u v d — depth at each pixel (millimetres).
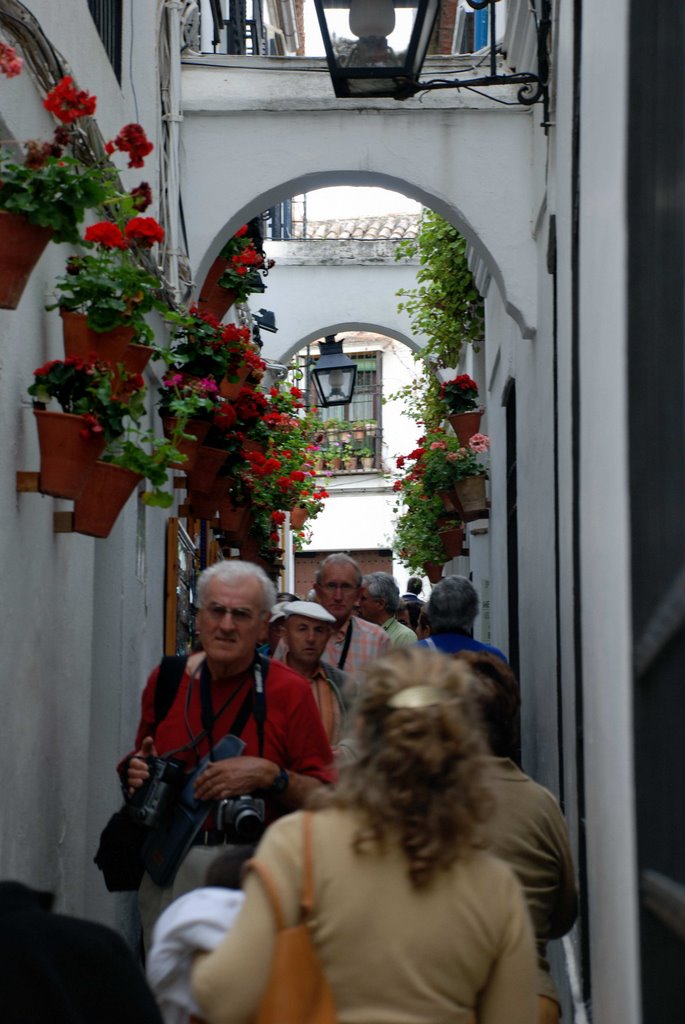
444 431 13516
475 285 12141
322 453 20516
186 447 7324
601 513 3303
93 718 6539
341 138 8188
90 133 5391
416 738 2412
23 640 4375
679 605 2000
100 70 6242
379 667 2516
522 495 8359
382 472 26062
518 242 7895
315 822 2471
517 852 3734
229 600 4023
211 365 7348
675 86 2115
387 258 16844
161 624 8055
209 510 8273
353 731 2514
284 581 21312
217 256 8625
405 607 11648
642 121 2518
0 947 2211
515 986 2471
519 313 7727
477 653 3967
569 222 4641
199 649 5336
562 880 3881
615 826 3080
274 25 19016
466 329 12617
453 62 8141
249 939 2400
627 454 2715
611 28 3094
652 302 2391
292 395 14219
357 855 2426
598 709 3490
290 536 23312
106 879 4172
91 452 4238
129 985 2252
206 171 8305
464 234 8219
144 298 4539
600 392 3314
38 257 3766
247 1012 2389
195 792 3889
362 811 2439
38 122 4617
